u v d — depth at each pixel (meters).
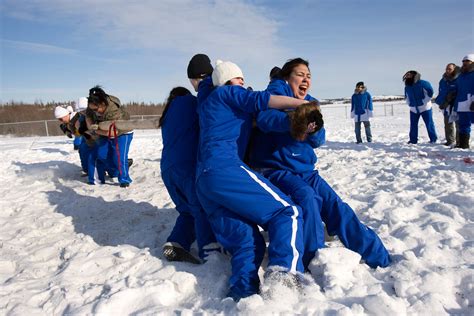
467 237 3.55
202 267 3.15
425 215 4.04
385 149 9.70
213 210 3.05
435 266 2.89
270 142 3.39
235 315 2.41
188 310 2.48
